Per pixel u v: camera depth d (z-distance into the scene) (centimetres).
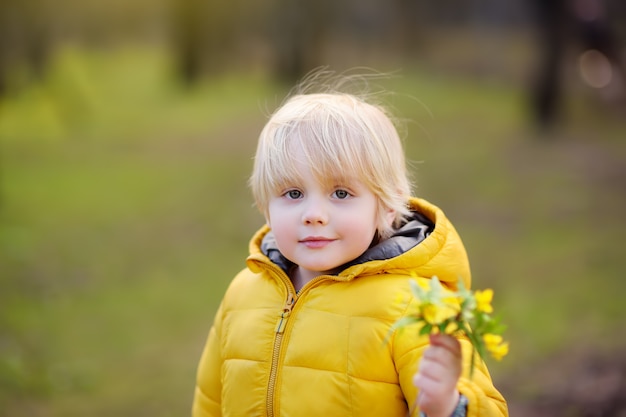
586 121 1348
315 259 165
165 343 518
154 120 1528
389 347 161
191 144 1286
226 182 1018
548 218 803
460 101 1542
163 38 2692
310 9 1880
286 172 166
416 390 156
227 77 2027
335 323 165
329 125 168
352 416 160
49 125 1459
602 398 368
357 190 166
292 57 1875
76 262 696
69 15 2142
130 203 922
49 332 528
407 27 2186
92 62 2284
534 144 1191
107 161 1175
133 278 659
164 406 423
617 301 523
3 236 752
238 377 174
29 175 1069
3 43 1501
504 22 2288
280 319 172
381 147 171
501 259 675
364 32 2212
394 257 167
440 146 1198
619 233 720
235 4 2005
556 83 1291
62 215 859
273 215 170
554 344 451
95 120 1536
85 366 476
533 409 371
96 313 572
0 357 468
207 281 655
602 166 1030
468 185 970
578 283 579
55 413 411
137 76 2158
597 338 450
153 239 778
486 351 131
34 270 662
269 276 183
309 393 163
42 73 1581
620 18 1541
